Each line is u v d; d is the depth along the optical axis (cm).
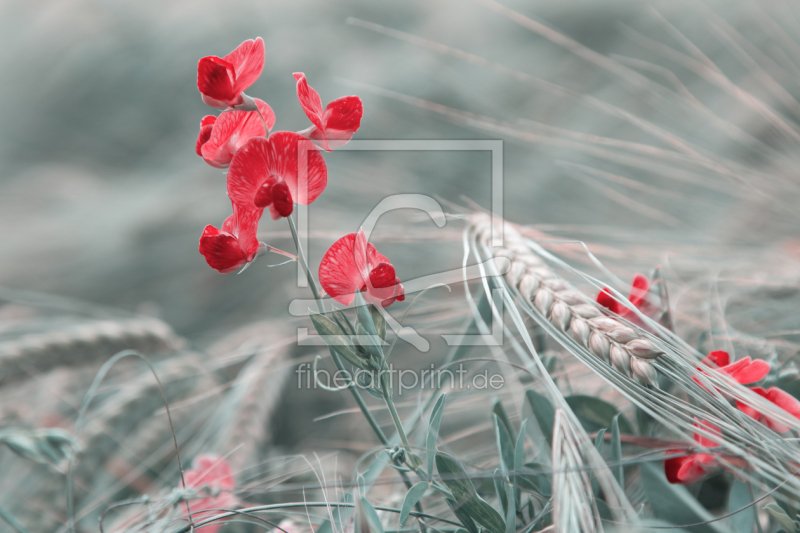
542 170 233
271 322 151
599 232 108
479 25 400
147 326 131
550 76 318
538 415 78
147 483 97
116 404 105
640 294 80
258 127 75
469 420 98
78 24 500
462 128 270
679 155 119
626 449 77
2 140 430
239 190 73
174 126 423
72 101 449
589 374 85
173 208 297
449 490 74
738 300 91
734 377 76
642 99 252
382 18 446
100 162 410
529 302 78
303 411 127
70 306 154
